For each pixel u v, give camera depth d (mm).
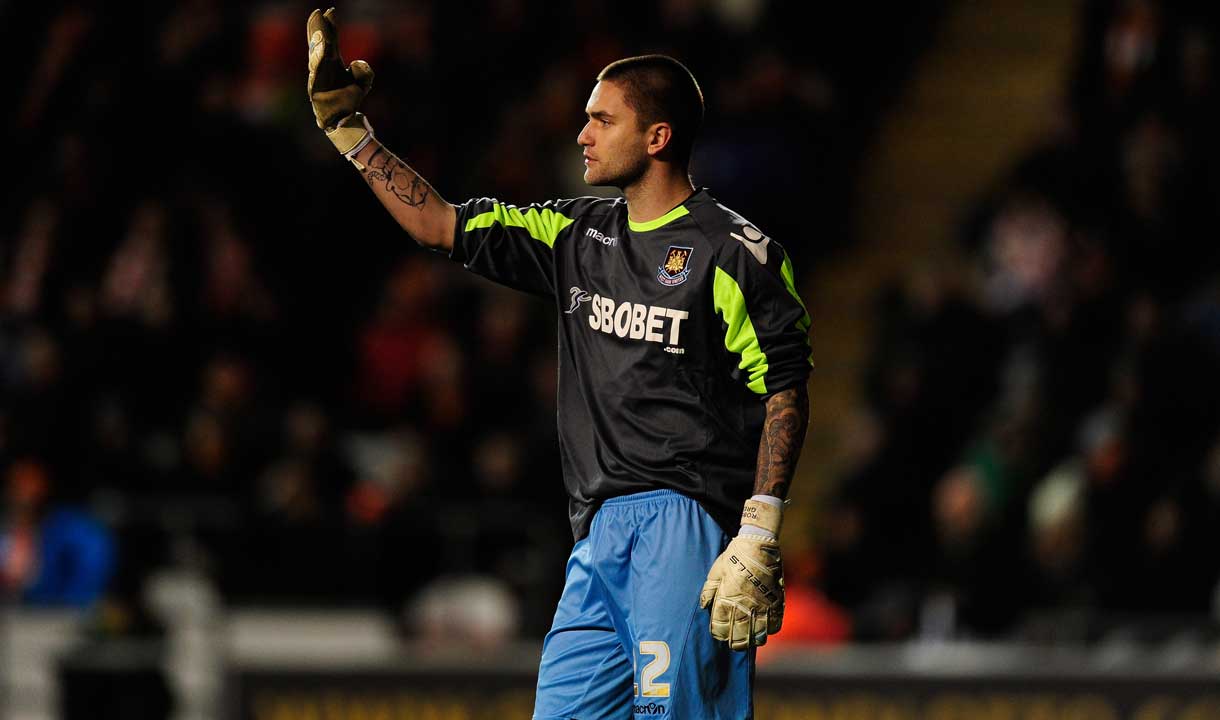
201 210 48281
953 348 45844
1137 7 52375
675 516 14469
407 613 38781
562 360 15148
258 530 40062
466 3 54750
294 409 43938
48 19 52219
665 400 14531
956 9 61719
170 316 45656
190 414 45125
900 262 55250
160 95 50312
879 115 59594
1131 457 39094
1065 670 31953
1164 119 51250
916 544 41500
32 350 42312
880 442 43844
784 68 53594
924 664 33125
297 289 49031
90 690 35312
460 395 44219
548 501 41500
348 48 51875
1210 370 44062
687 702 14297
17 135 51125
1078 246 48562
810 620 36500
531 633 38312
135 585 36281
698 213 14633
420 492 41250
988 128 59031
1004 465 41156
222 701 31891
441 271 48594
